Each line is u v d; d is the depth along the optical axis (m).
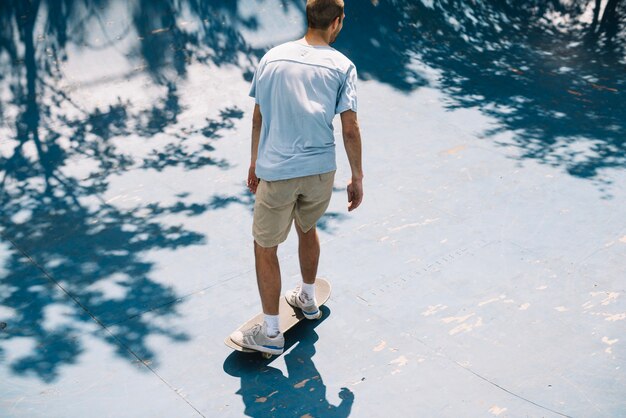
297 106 3.26
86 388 3.49
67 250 4.70
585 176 5.94
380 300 4.23
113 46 7.33
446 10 9.59
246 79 7.59
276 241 3.50
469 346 3.84
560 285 4.41
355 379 3.58
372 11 9.02
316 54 3.30
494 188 5.68
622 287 4.41
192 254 4.69
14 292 4.25
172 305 4.16
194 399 3.43
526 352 3.80
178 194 5.46
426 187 5.66
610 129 6.96
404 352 3.78
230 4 8.26
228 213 5.21
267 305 3.55
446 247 4.82
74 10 7.31
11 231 4.90
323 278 4.44
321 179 3.44
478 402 3.44
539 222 5.18
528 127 6.95
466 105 7.43
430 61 8.56
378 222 5.13
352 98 3.31
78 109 6.61
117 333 3.91
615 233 5.04
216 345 3.82
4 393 3.44
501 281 4.44
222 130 6.57
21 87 6.65
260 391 3.49
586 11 10.30
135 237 4.88
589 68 8.71
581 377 3.62
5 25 6.95
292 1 8.71
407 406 3.41
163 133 6.45
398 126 6.83
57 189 5.46
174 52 7.57
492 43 9.30
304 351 3.78
